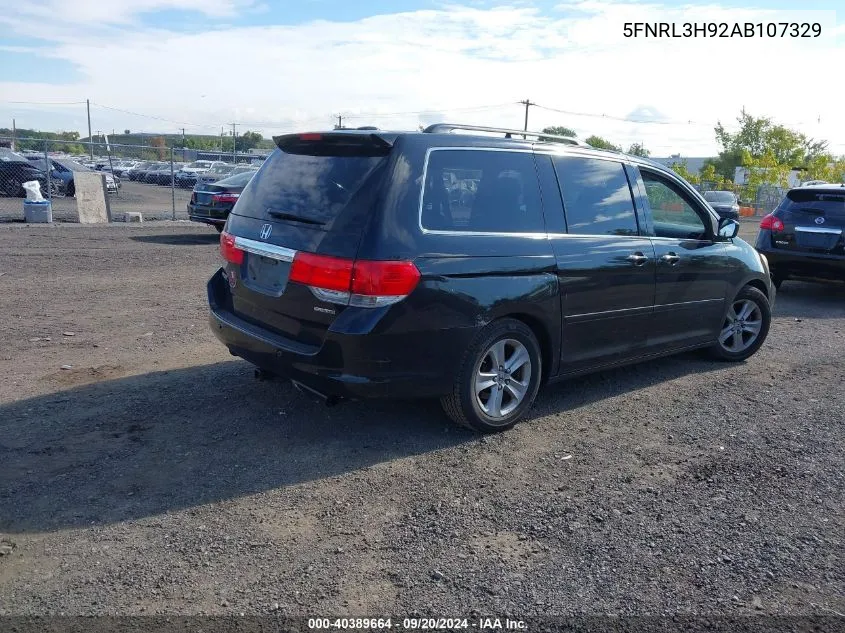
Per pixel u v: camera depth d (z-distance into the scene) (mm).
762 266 6852
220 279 5336
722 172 61438
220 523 3641
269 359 4539
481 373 4715
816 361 7098
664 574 3336
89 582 3133
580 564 3393
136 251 13203
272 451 4496
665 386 6113
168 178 39969
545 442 4816
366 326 4086
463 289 4379
